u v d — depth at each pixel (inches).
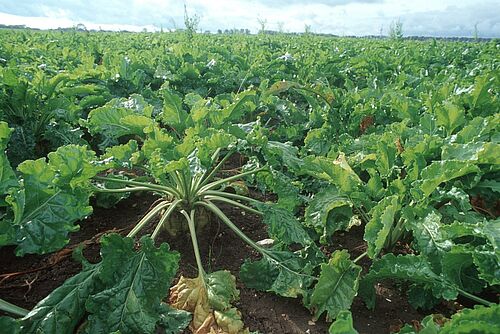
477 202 140.3
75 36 836.6
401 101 205.9
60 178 106.9
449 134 161.3
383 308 120.4
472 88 205.5
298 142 237.0
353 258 141.9
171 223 140.2
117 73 293.4
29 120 207.0
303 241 127.3
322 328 112.3
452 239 112.5
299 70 404.8
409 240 137.3
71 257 137.0
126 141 240.7
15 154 188.2
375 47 719.1
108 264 102.7
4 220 96.9
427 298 115.2
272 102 248.8
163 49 519.5
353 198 132.3
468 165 116.3
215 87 341.4
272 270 124.3
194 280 116.6
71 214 104.0
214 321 108.6
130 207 170.6
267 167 141.2
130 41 799.1
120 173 168.2
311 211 138.7
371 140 170.6
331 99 237.6
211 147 124.6
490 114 195.6
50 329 91.8
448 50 648.4
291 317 116.0
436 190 122.9
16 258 137.1
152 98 258.4
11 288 123.2
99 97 231.6
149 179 166.7
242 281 125.1
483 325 70.7
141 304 98.3
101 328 94.7
